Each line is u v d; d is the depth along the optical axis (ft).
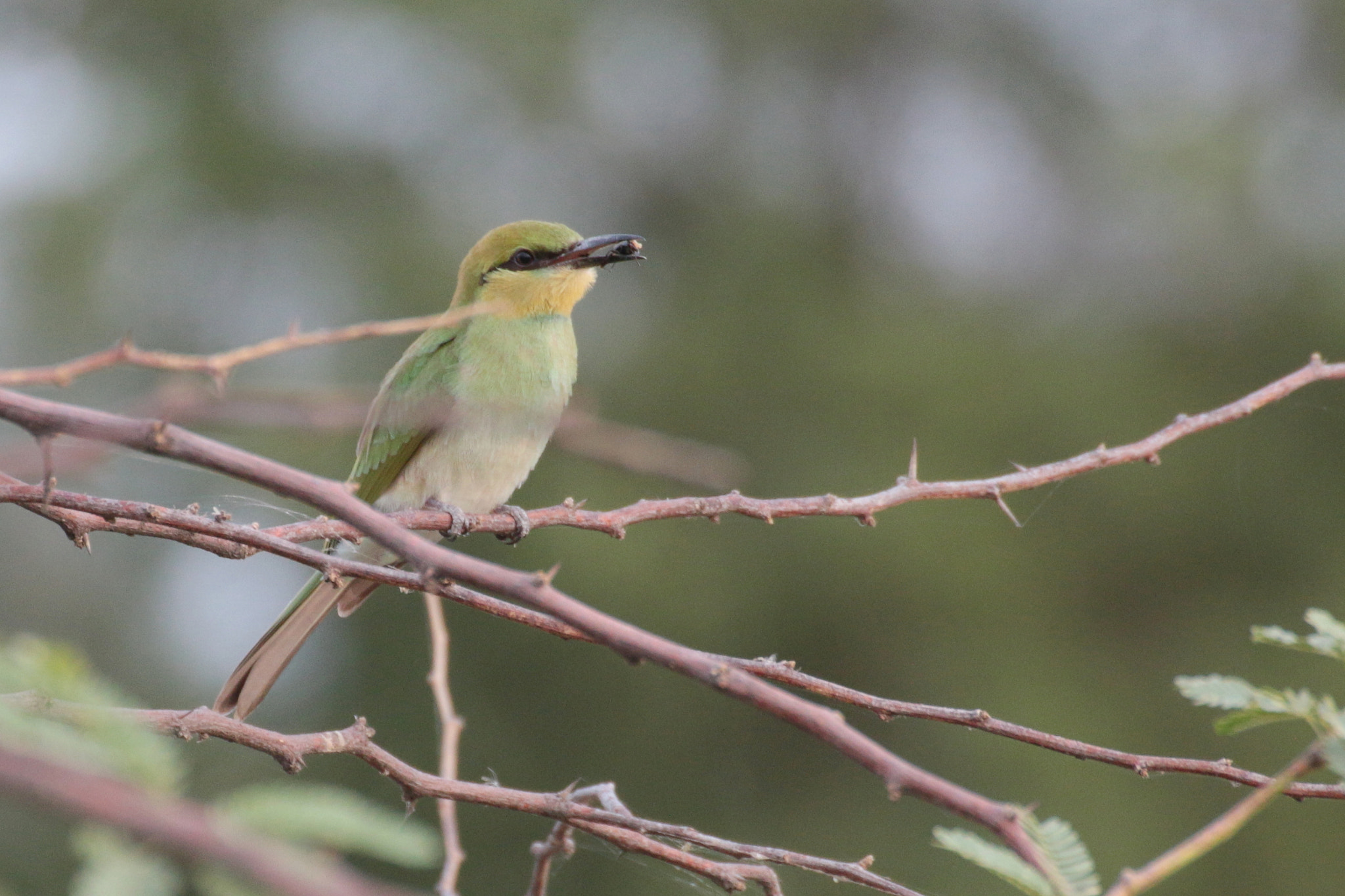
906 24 71.61
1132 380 58.95
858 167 68.69
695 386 60.29
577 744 50.78
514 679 51.13
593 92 66.13
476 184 62.28
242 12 59.77
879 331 62.03
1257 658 53.93
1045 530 56.29
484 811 48.24
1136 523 56.03
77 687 6.71
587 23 66.08
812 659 54.75
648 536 53.88
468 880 47.09
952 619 54.44
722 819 50.72
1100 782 51.24
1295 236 61.26
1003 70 67.82
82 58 59.11
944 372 59.82
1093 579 55.67
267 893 5.17
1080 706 52.75
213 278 56.49
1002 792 51.29
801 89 69.62
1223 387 59.00
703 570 53.88
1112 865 48.91
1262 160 62.95
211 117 58.44
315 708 50.16
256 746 12.60
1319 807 48.39
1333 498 56.18
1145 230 63.36
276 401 9.21
